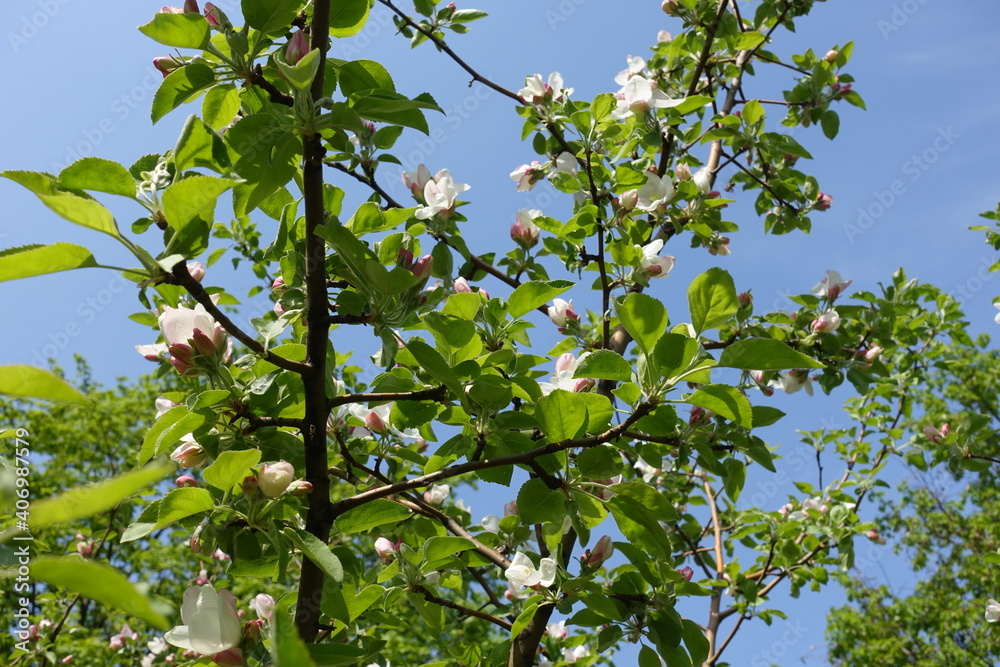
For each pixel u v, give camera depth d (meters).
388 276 1.96
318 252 2.04
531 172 4.15
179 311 2.04
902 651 15.05
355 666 2.48
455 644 3.42
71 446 13.59
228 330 1.87
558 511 2.26
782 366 2.02
